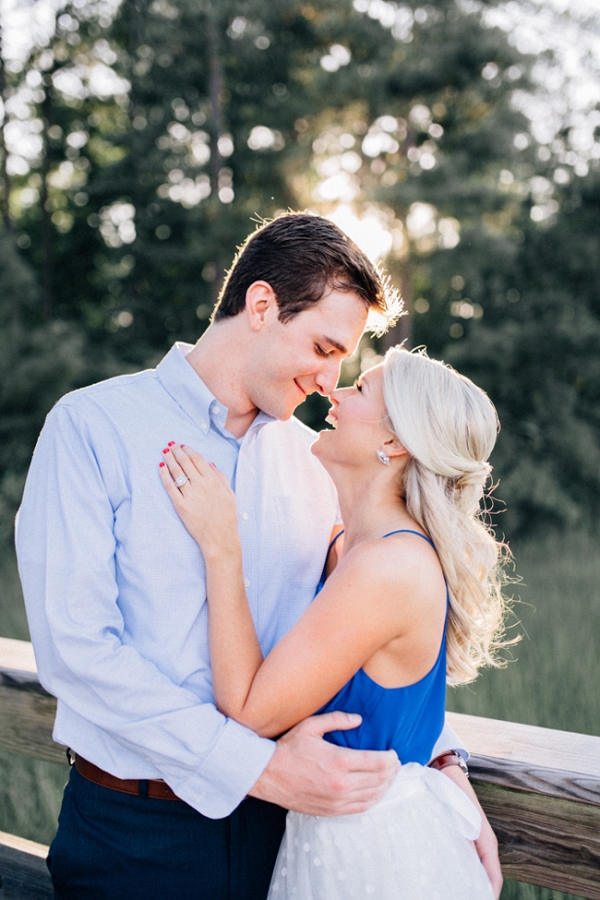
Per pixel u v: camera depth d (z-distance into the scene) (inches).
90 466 55.5
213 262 515.8
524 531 412.5
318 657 51.5
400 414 56.2
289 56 511.2
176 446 56.1
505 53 435.8
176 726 51.4
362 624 51.7
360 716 53.9
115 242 647.1
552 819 55.1
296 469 65.6
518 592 241.8
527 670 160.7
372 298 60.2
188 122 540.4
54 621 52.7
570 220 486.0
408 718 54.7
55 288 666.8
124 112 623.5
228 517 54.2
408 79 443.8
